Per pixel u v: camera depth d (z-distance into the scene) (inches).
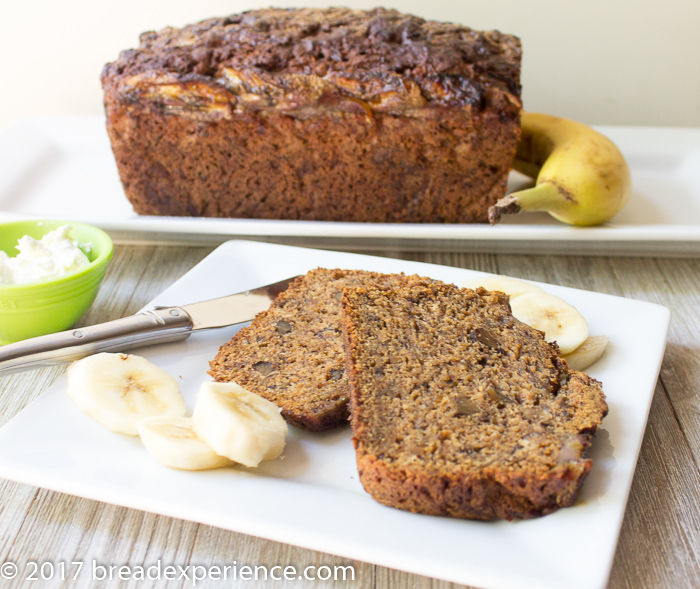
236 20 20.2
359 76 18.1
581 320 14.3
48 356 13.5
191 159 19.0
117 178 21.4
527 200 17.5
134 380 13.1
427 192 19.0
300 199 19.3
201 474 11.9
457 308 14.1
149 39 19.9
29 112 26.6
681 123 25.7
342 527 11.1
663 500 12.4
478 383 12.8
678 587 11.3
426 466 11.4
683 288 17.5
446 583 11.4
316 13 20.5
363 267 16.3
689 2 23.8
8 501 12.4
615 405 13.0
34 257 15.5
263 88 18.1
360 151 18.6
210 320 14.8
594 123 25.9
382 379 12.8
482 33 19.8
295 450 12.7
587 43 24.6
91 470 11.9
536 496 11.3
